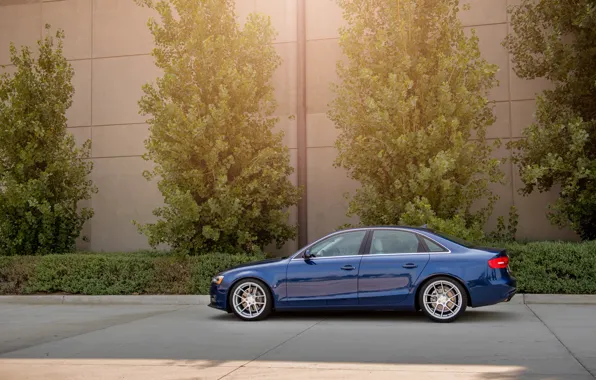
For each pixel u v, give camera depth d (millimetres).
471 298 9922
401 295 10102
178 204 14336
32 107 16719
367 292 10219
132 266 14656
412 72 14414
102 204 18797
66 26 19391
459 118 14070
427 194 13852
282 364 7121
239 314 10781
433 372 6547
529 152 14516
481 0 16688
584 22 13594
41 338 9375
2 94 16609
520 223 16234
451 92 14062
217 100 15133
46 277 15000
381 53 14312
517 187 16281
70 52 19297
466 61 13773
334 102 14688
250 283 10727
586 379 6082
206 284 14148
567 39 15719
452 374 6438
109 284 14742
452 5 15961
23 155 16172
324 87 17500
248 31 15320
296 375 6559
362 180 14883
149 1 15508
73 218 17062
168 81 14617
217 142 14531
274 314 11586
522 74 15125
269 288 10641
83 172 17000
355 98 14594
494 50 16562
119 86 18891
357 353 7660
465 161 13867
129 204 18609
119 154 18781
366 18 14898
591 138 14148
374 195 14039
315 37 17641
